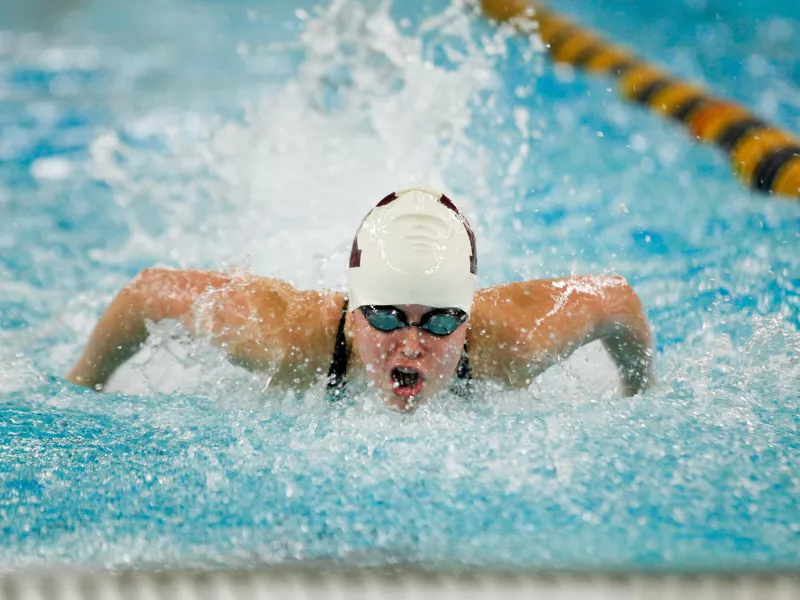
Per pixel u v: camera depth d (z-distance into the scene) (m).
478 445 8.05
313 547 6.38
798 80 21.23
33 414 9.09
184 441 8.32
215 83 22.73
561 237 14.41
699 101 19.86
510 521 6.71
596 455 7.80
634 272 13.02
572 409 8.98
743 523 6.67
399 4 25.41
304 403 9.28
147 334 10.01
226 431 8.55
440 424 8.60
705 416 8.62
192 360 9.95
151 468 7.72
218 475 7.56
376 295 8.63
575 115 19.72
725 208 15.34
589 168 17.16
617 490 7.18
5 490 7.33
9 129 20.20
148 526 6.72
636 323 10.16
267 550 6.36
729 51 23.41
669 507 6.90
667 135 18.80
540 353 9.71
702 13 26.52
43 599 6.08
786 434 8.13
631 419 8.62
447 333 8.70
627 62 22.42
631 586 6.03
